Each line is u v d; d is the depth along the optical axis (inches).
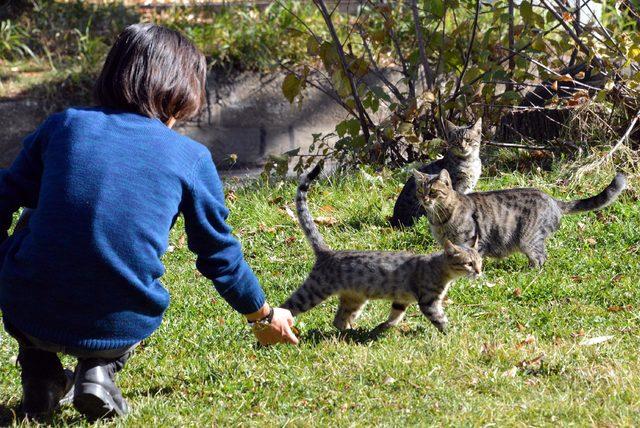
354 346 177.0
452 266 179.8
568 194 248.7
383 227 238.7
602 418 151.7
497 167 287.4
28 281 143.1
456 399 157.8
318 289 187.6
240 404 159.5
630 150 259.0
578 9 276.4
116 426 151.9
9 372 171.0
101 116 145.9
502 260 217.5
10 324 148.1
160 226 144.4
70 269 142.5
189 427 152.6
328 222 243.1
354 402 158.6
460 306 194.1
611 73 256.2
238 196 274.1
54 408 155.9
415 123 286.2
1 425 153.3
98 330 144.8
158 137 145.3
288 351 175.9
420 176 218.4
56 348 146.8
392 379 163.8
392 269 183.8
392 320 185.9
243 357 174.9
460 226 215.2
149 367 172.2
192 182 145.3
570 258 211.5
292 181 287.9
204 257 147.6
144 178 143.8
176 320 191.2
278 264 219.1
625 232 219.9
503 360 170.1
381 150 289.3
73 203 142.6
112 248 142.8
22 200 147.0
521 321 186.9
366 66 287.9
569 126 279.9
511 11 289.4
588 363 168.2
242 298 149.3
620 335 179.2
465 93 280.1
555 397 157.8
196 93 149.6
